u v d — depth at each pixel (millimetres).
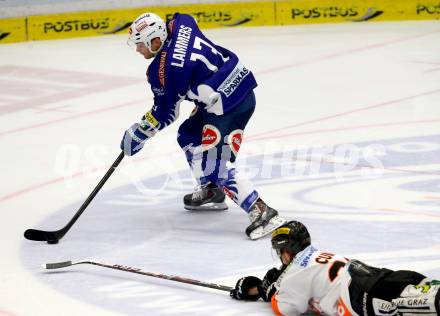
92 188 21328
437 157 22703
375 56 38562
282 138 25547
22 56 40906
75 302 14195
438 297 11398
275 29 46625
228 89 17469
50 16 45031
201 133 18672
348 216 18312
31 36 44781
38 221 18906
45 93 33188
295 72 35875
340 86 32938
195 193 19359
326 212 18641
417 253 15977
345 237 17000
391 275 12055
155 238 17562
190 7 46812
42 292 14703
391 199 19375
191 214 19172
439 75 34250
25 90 33781
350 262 12469
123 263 16094
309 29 46344
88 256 16547
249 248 16734
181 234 17781
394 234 17078
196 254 16484
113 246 17125
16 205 20094
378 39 42656
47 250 16969
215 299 14156
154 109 17484
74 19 45531
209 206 19312
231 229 18016
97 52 41594
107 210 19562
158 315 13547
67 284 15039
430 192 19766
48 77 36188
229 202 20062
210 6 47000
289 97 31375
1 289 14891
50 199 20516
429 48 39938
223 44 42469
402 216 18203
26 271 15766
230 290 14031
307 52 40000
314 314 13281
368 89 32219
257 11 47531
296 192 20203
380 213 18453
